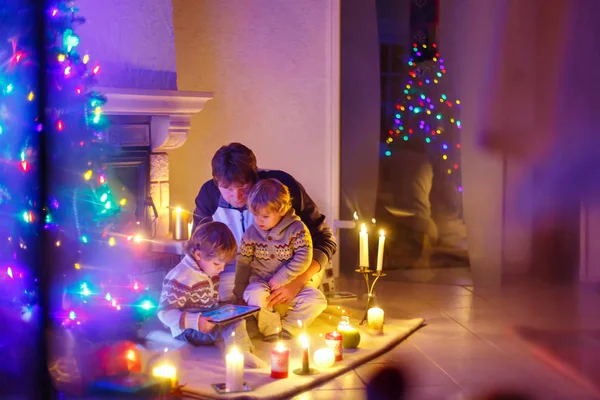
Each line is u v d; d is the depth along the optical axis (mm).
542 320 4219
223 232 3494
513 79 5262
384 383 3170
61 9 2943
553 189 5254
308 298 3801
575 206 5223
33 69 2836
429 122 5512
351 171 5449
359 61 5387
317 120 5371
